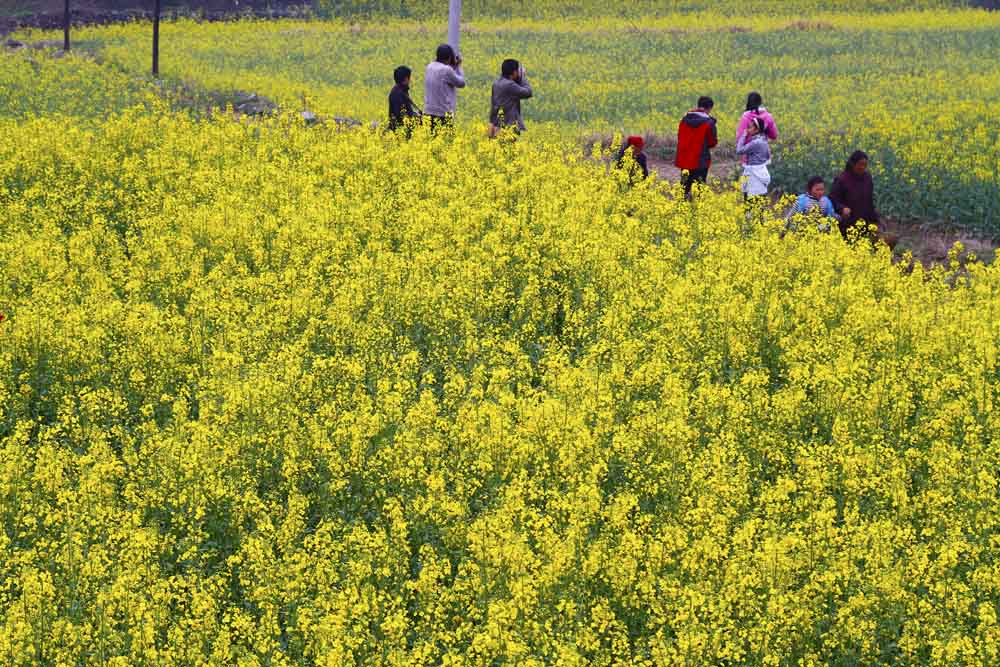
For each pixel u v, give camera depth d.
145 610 18.61
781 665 18.62
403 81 49.25
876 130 61.56
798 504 22.05
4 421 25.53
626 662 18.16
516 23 153.75
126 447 23.73
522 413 24.77
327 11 166.88
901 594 19.31
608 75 103.31
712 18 158.25
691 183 46.19
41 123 48.06
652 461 23.70
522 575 19.58
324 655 17.83
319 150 46.34
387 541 20.56
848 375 26.84
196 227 36.69
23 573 18.95
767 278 33.84
